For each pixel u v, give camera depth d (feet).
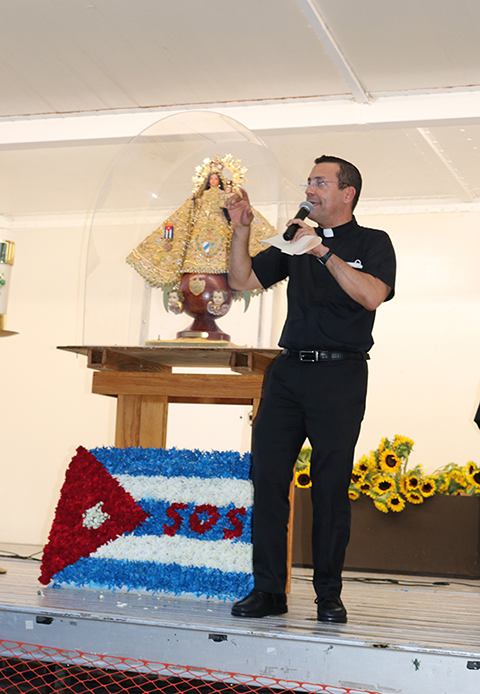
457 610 8.46
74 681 7.80
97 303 9.89
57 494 16.94
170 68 10.83
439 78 10.72
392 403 15.61
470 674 5.99
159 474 8.88
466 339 15.38
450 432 15.23
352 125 11.51
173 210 9.74
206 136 9.89
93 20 9.70
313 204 7.93
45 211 17.69
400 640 6.34
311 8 9.09
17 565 11.19
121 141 12.55
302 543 13.29
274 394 7.73
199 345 8.63
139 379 9.15
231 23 9.61
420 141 12.79
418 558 12.90
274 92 11.44
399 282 15.90
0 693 7.18
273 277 8.38
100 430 16.98
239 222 8.12
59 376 17.38
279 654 6.45
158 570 8.57
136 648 6.84
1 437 17.46
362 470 13.42
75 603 7.65
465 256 15.60
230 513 8.55
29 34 10.08
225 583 8.30
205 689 7.52
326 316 7.61
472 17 9.15
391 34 9.65
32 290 17.79
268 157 9.79
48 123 12.69
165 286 9.48
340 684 6.28
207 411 16.62
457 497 12.95
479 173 14.29
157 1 9.21
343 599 8.95
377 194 15.76
